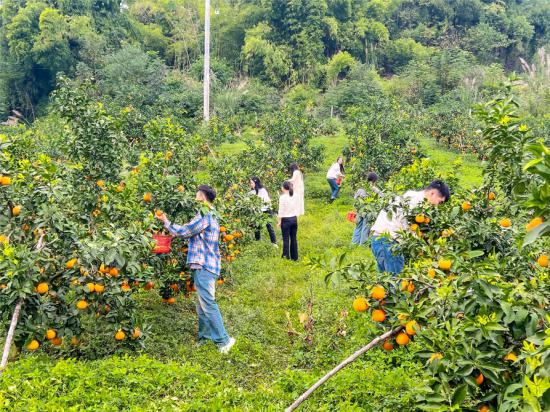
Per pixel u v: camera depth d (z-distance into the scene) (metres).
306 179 14.30
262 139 14.30
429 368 2.59
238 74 40.75
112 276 4.17
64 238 4.19
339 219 10.45
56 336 3.99
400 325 2.88
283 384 3.85
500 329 2.42
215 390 3.61
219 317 4.80
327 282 3.11
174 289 5.43
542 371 2.00
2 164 4.45
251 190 9.05
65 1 35.16
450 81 32.12
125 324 4.29
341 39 44.31
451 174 7.43
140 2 47.97
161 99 20.80
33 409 3.05
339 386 3.70
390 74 46.16
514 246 4.44
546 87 22.17
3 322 3.85
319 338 4.89
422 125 20.00
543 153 1.94
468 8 50.97
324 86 40.00
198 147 11.09
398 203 4.93
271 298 6.24
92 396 3.35
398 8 52.38
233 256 6.61
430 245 3.77
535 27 55.38
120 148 6.25
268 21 43.81
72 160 6.16
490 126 4.30
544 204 2.00
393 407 3.43
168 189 5.22
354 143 13.52
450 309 2.77
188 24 44.03
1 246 3.74
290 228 7.88
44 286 3.82
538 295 2.67
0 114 32.41
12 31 33.47
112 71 27.19
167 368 3.83
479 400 2.51
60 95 5.99
